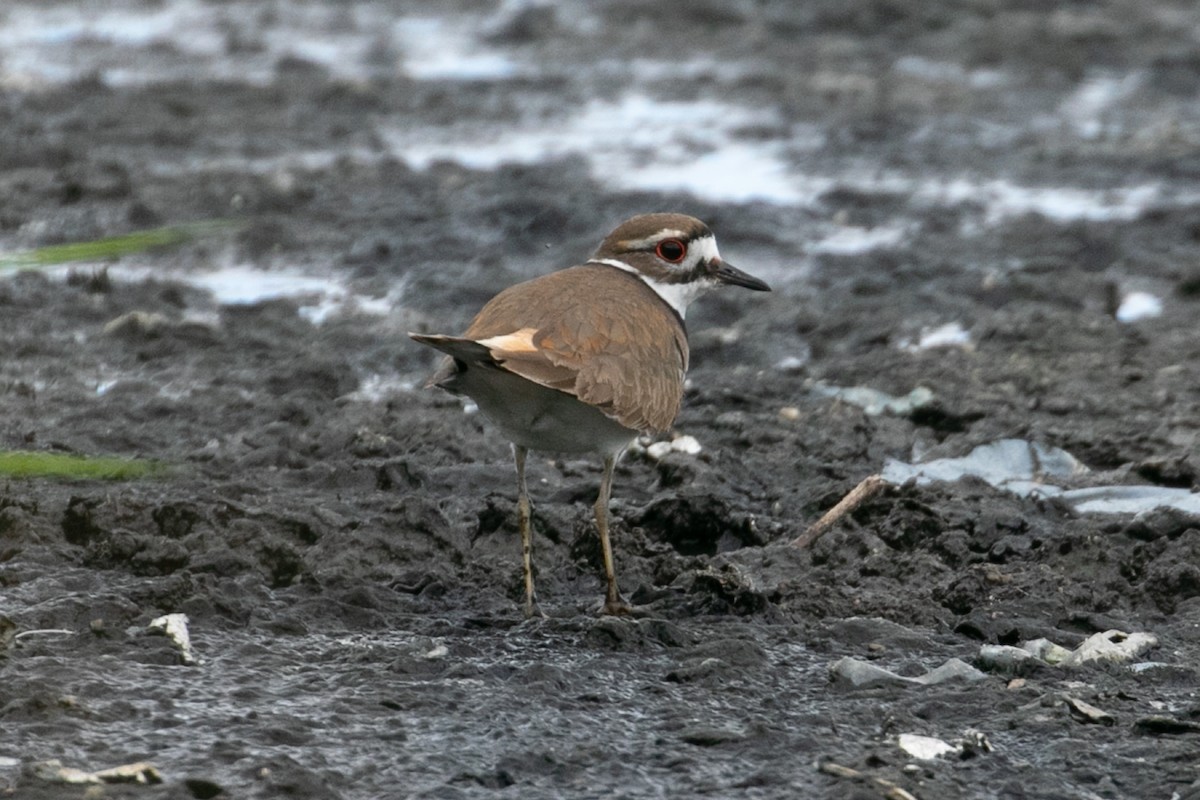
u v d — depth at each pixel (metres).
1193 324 16.36
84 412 13.50
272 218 18.98
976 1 29.97
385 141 22.77
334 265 17.91
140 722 8.28
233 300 16.84
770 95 25.25
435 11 30.72
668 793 7.79
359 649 9.36
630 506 11.91
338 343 15.60
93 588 9.97
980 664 9.37
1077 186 21.08
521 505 10.12
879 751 8.23
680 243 11.16
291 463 12.58
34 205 19.31
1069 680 9.22
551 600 10.52
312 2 31.27
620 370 9.70
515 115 24.20
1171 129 23.44
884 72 26.50
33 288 16.66
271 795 7.57
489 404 9.73
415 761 8.01
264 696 8.66
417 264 17.91
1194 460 12.60
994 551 11.07
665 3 30.14
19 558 10.38
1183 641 9.85
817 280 17.72
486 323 9.87
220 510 11.00
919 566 10.73
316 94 24.80
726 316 16.70
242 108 24.14
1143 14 29.64
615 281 10.54
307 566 10.42
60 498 11.40
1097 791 7.92
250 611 9.66
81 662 8.91
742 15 29.61
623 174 21.27
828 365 15.30
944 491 12.12
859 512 11.53
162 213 19.22
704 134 23.28
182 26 29.41
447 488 12.26
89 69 26.09
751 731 8.36
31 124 22.84
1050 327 16.08
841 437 13.46
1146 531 11.30
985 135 23.31
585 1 30.75
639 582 10.73
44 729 8.12
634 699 8.83
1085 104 24.89
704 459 12.77
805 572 10.82
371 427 13.36
